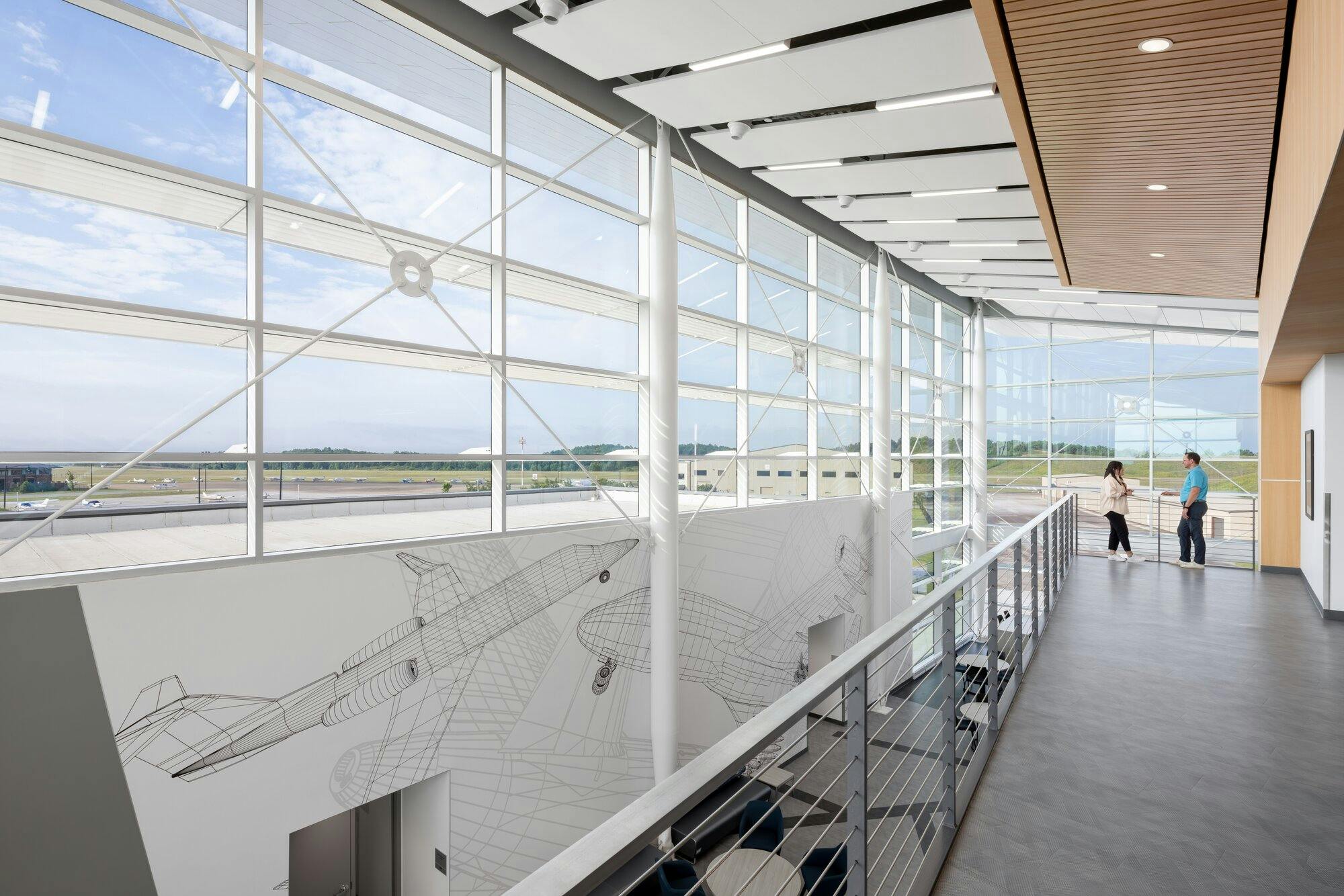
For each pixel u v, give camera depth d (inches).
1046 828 75.1
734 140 186.2
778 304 263.6
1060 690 119.4
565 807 165.6
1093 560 291.1
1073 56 98.7
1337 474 200.8
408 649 134.4
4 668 91.4
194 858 107.0
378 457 136.9
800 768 232.5
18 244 99.0
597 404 184.4
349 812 173.3
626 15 128.7
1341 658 139.6
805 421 281.0
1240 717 107.1
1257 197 149.9
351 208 129.0
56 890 95.0
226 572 110.6
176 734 105.3
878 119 168.9
